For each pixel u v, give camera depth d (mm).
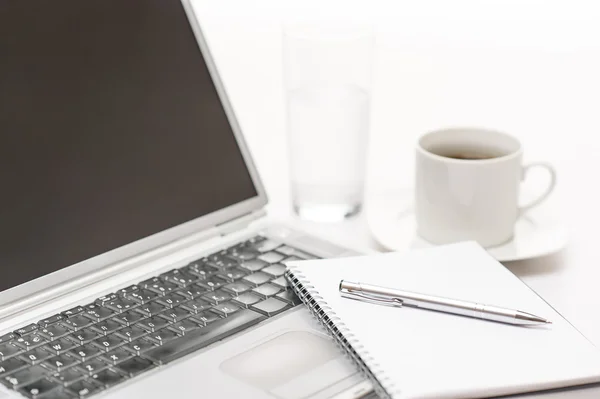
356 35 1084
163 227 961
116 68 958
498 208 987
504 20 2111
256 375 724
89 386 707
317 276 856
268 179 1242
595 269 985
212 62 1057
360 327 769
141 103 973
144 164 962
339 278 856
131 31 982
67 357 750
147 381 714
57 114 900
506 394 692
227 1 2184
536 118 1490
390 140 1387
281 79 1661
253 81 1651
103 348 763
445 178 984
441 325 778
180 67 1020
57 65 910
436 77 1693
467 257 909
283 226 1030
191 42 1039
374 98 1578
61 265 872
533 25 2082
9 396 696
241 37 1932
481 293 834
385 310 802
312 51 1080
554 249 979
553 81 1681
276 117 1476
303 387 707
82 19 941
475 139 1060
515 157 984
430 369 707
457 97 1585
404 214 1100
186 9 1045
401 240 1021
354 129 1091
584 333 849
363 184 1135
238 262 934
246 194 1048
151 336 783
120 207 931
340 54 1082
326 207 1114
